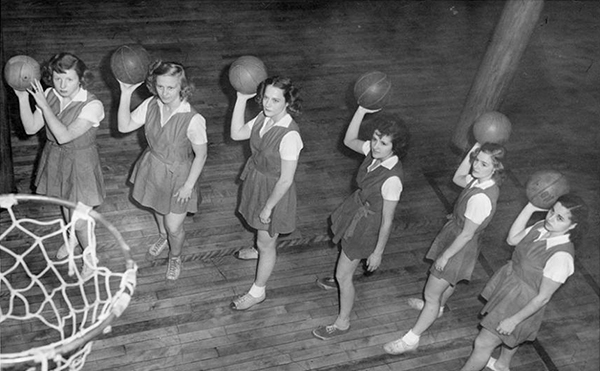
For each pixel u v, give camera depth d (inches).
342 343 158.7
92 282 160.9
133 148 207.6
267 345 155.9
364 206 138.7
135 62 138.5
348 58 272.8
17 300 154.0
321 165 213.9
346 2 312.0
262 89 131.6
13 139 203.9
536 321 136.3
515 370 159.2
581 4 344.2
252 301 162.7
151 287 165.5
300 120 232.4
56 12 267.6
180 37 268.2
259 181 142.4
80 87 139.3
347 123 233.8
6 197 114.5
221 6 292.8
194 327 157.4
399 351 157.5
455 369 156.5
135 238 177.8
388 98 145.2
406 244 189.9
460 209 137.8
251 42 272.8
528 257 131.9
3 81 166.9
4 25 255.1
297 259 179.9
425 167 219.3
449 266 141.0
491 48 203.5
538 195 136.6
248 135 147.2
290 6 301.6
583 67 291.7
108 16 271.7
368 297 171.9
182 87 135.3
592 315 175.3
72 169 145.3
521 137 242.7
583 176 226.1
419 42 291.6
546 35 314.3
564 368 160.2
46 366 92.5
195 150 141.4
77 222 145.5
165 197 148.5
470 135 216.7
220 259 176.1
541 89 273.4
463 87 264.2
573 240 126.6
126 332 153.6
